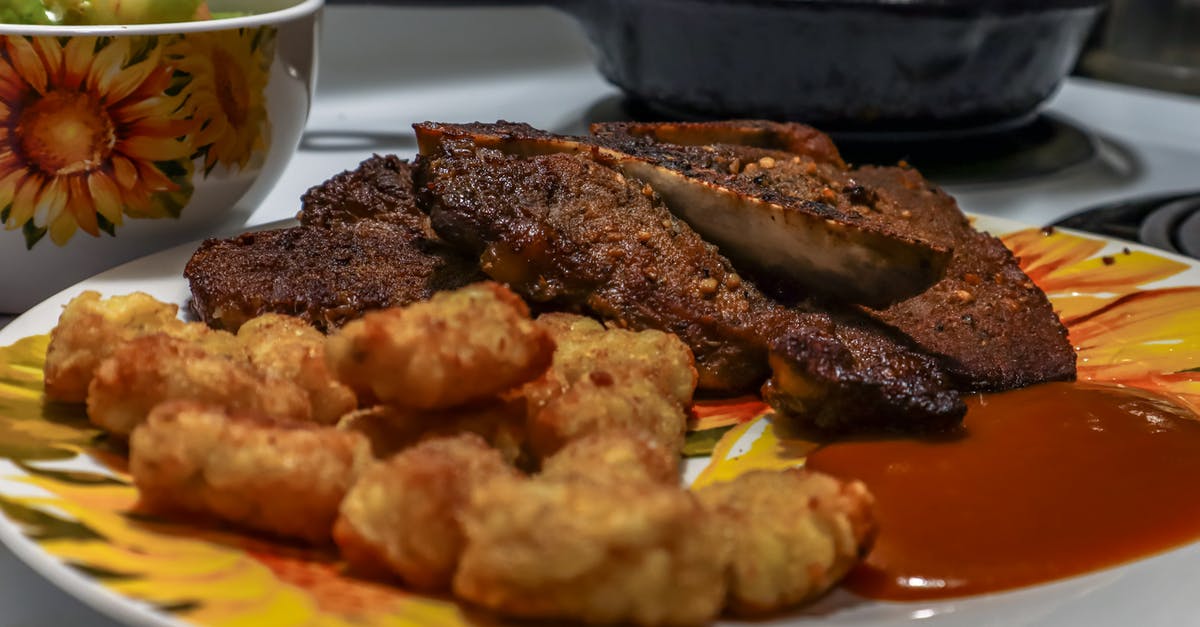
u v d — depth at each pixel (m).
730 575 0.25
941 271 0.33
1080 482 0.29
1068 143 0.58
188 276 0.33
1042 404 0.32
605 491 0.24
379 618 0.24
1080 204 0.48
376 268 0.34
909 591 0.26
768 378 0.33
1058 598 0.26
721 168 0.36
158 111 0.34
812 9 0.47
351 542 0.25
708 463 0.30
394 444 0.27
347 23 0.68
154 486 0.26
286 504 0.26
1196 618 0.26
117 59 0.34
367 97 0.63
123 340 0.29
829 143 0.39
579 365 0.30
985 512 0.28
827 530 0.26
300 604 0.24
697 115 0.53
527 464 0.28
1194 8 0.75
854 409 0.31
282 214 0.44
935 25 0.47
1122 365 0.34
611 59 0.55
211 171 0.36
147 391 0.27
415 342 0.27
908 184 0.39
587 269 0.33
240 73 0.36
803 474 0.27
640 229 0.34
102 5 0.35
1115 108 0.68
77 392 0.29
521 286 0.33
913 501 0.28
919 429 0.31
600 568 0.24
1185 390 0.33
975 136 0.57
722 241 0.34
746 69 0.50
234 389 0.27
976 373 0.33
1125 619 0.26
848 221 0.33
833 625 0.25
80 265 0.36
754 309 0.33
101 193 0.35
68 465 0.28
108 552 0.25
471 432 0.28
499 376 0.27
